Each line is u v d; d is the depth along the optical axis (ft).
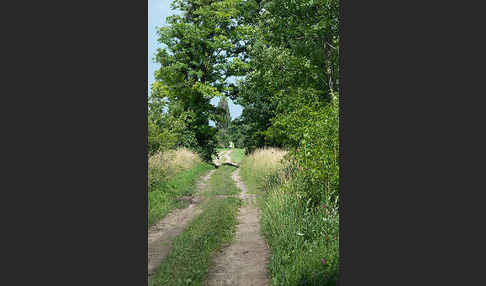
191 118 101.45
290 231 24.38
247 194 47.96
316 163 27.81
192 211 37.47
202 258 21.66
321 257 18.90
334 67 48.75
